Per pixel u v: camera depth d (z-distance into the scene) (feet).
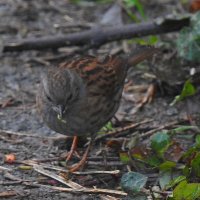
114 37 44.98
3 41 47.32
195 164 32.07
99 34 45.11
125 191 31.07
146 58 37.68
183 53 42.11
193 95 40.57
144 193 31.68
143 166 33.45
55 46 45.50
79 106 33.76
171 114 39.60
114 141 35.58
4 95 41.75
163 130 37.40
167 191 31.63
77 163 34.60
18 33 48.78
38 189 32.09
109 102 35.19
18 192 31.73
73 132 34.22
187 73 42.04
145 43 45.01
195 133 36.83
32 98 41.45
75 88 33.68
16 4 52.85
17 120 38.91
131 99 41.27
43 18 51.19
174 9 51.13
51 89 33.32
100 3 53.31
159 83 41.63
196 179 32.19
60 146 36.11
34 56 46.03
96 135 36.40
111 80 35.37
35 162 34.37
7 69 44.57
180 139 36.58
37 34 48.75
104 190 31.78
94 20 50.93
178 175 32.55
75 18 51.31
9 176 33.09
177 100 39.73
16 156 35.01
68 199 31.30
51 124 34.17
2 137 36.96
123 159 33.60
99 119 34.63
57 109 33.09
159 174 32.65
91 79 34.45
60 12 52.08
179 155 33.60
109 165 34.12
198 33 41.98
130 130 37.68
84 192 31.78
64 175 33.09
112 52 46.19
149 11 51.37
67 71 34.12
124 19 50.16
